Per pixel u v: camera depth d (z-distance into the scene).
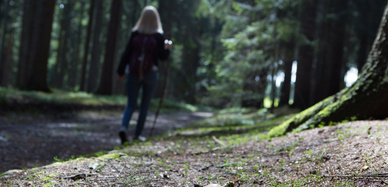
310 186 2.05
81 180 2.27
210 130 6.29
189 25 28.84
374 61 3.92
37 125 8.33
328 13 16.69
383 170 2.06
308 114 4.09
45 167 2.61
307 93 12.07
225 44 11.34
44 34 14.56
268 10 10.90
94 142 6.22
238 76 11.25
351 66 27.02
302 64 11.93
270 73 10.95
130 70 5.03
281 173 2.42
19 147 4.93
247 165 2.75
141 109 5.30
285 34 10.37
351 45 22.48
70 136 6.73
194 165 2.87
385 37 3.92
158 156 3.33
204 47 33.62
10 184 2.13
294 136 3.61
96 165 2.65
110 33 20.06
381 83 3.72
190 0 24.41
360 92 3.83
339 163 2.38
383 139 2.61
